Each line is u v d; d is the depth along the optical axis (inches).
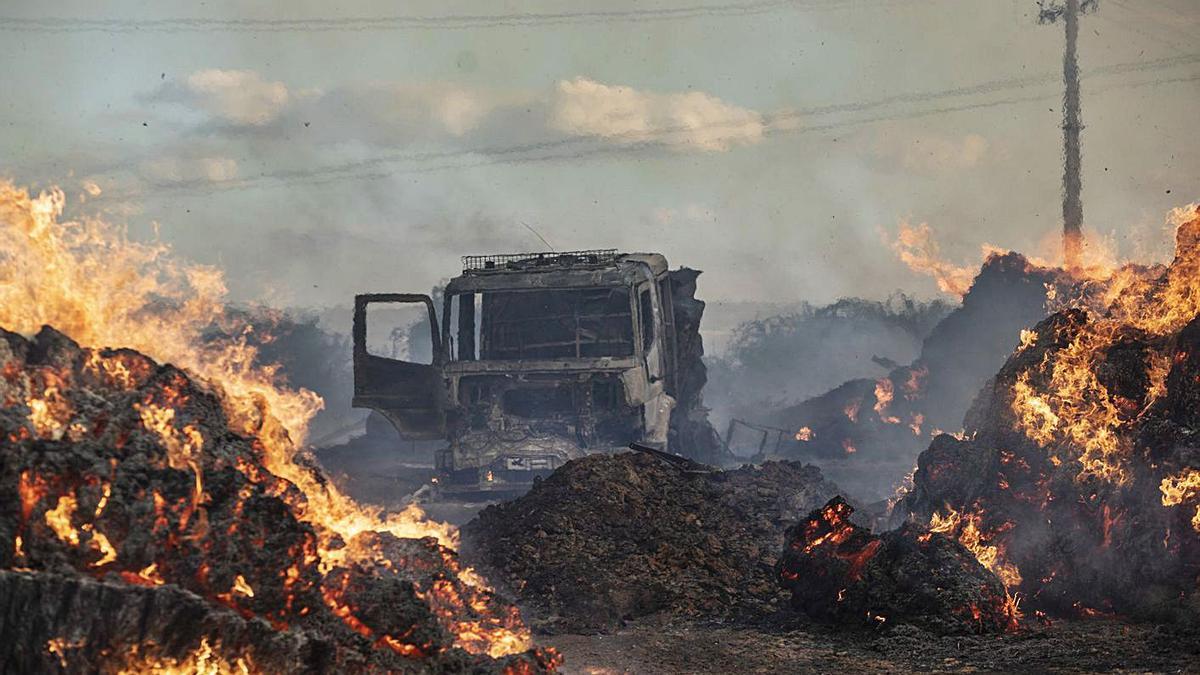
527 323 1421.0
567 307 1409.9
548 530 904.9
